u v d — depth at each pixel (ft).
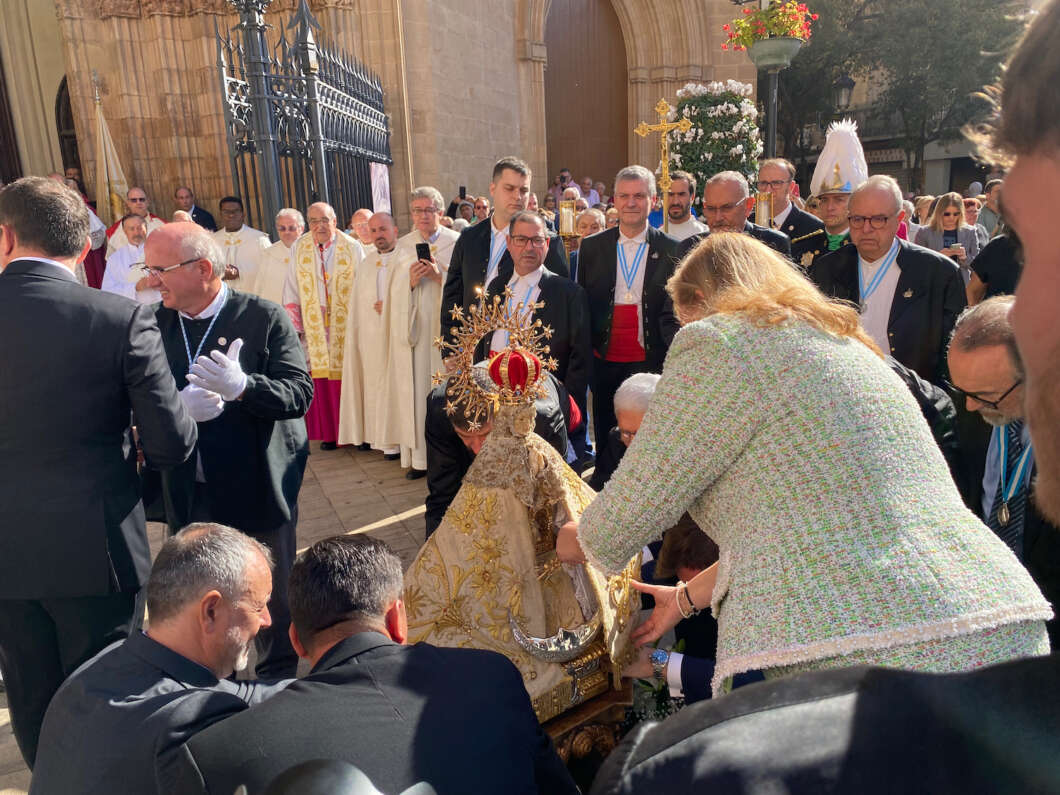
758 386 4.10
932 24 75.00
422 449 18.26
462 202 32.94
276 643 9.87
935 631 3.56
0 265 7.45
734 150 33.06
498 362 6.16
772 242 13.97
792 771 1.49
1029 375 1.48
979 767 1.41
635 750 1.60
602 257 15.16
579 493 6.47
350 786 2.07
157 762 5.05
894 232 11.73
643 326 14.93
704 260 4.99
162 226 9.15
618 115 60.39
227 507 9.32
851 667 1.68
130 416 7.93
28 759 7.91
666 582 8.37
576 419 9.83
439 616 6.04
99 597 7.41
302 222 21.80
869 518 3.85
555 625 6.14
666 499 4.30
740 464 4.20
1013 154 1.49
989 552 3.84
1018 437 6.99
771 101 27.30
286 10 31.94
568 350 13.57
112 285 21.93
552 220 29.01
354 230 23.91
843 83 66.03
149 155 33.73
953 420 7.72
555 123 57.72
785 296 4.49
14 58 39.06
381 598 5.21
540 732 4.89
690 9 57.62
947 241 24.21
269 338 9.50
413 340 18.10
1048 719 1.38
